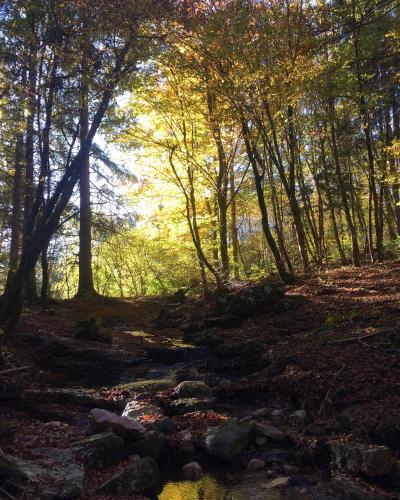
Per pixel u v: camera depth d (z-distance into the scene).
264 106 15.09
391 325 9.42
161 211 24.44
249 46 13.17
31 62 10.15
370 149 18.50
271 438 6.70
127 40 9.47
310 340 9.98
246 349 10.70
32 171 14.21
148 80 14.62
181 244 26.39
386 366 7.75
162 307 19.92
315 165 24.94
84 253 21.73
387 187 24.58
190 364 11.35
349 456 5.67
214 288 20.17
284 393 8.10
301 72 13.19
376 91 17.53
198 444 6.54
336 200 26.84
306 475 5.80
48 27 9.87
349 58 15.20
